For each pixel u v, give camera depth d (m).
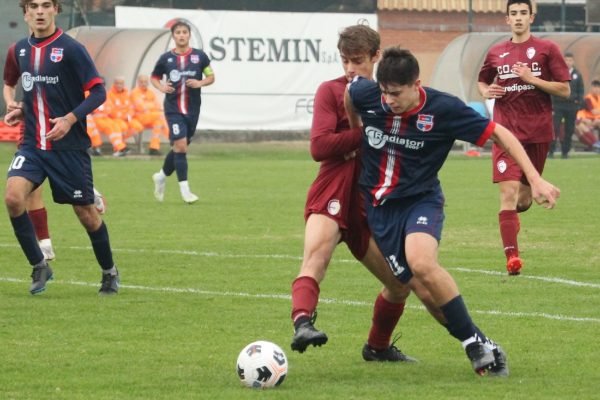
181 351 19.64
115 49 87.62
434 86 93.94
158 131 85.12
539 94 30.14
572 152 92.50
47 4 24.81
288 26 94.56
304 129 95.81
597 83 91.88
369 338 18.95
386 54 17.23
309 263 18.03
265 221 41.84
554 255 32.72
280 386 16.98
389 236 17.80
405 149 17.66
